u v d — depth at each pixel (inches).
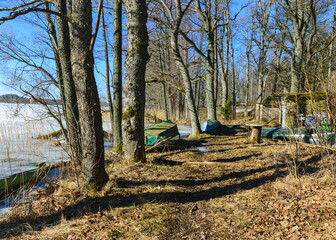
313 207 121.7
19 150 278.4
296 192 145.0
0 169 262.8
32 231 131.3
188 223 126.3
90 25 166.9
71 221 137.6
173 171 223.6
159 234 117.0
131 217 134.3
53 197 177.2
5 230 136.3
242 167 230.1
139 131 239.8
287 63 700.7
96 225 129.0
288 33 700.7
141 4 223.8
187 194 167.8
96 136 169.0
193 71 1095.0
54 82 248.7
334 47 611.8
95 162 169.9
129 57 228.8
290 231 105.0
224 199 153.7
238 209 135.7
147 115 734.5
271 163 228.2
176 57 470.0
